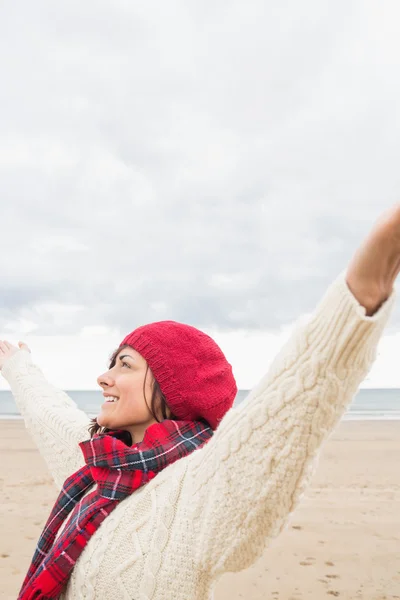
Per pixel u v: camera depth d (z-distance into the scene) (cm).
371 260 97
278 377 112
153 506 131
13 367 238
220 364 162
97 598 129
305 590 383
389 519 566
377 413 3231
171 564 124
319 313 107
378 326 101
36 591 136
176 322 165
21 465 928
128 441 171
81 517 141
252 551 118
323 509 608
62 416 207
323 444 110
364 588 387
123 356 161
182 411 153
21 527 535
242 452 115
